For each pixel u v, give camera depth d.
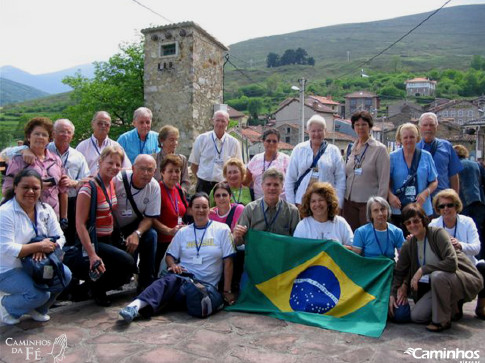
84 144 6.37
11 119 100.00
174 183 5.56
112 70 26.08
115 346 3.80
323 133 5.89
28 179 4.18
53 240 4.37
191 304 4.54
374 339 3.97
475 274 4.38
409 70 149.62
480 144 25.80
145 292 4.54
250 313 4.70
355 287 4.56
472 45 190.12
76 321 4.39
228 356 3.62
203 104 14.26
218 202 5.57
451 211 4.79
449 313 4.16
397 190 5.67
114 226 5.19
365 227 4.99
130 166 6.17
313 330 4.20
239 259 5.44
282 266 4.93
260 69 168.75
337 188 5.87
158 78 13.98
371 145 5.76
